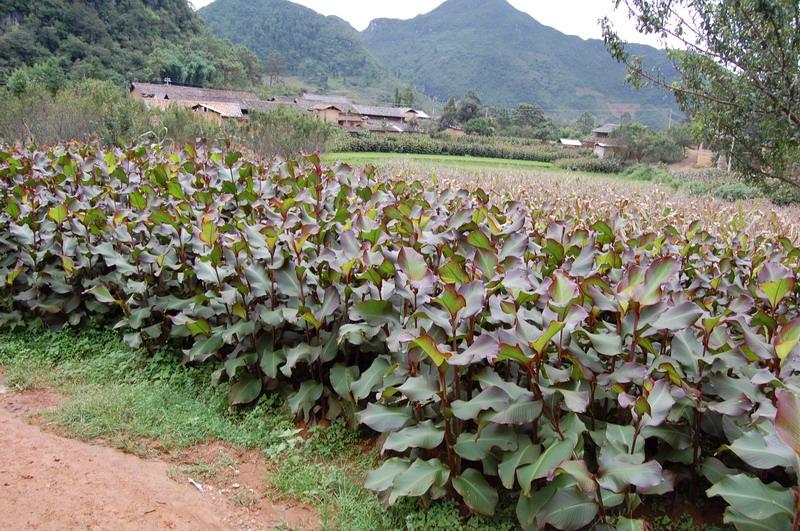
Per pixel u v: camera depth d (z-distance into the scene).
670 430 2.45
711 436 2.78
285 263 3.41
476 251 2.89
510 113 76.38
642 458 2.15
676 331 2.60
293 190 4.90
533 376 2.31
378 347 3.16
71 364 4.05
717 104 12.13
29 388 3.76
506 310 2.56
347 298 3.18
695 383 2.49
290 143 16.23
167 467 2.85
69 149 7.47
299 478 2.78
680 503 2.59
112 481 2.55
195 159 6.63
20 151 7.64
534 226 4.52
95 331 4.45
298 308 3.12
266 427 3.25
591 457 2.58
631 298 2.48
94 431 3.11
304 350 3.16
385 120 66.12
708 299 3.04
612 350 2.44
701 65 11.80
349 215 4.04
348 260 3.20
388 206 3.90
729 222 6.88
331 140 19.00
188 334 3.93
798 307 3.46
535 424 2.39
